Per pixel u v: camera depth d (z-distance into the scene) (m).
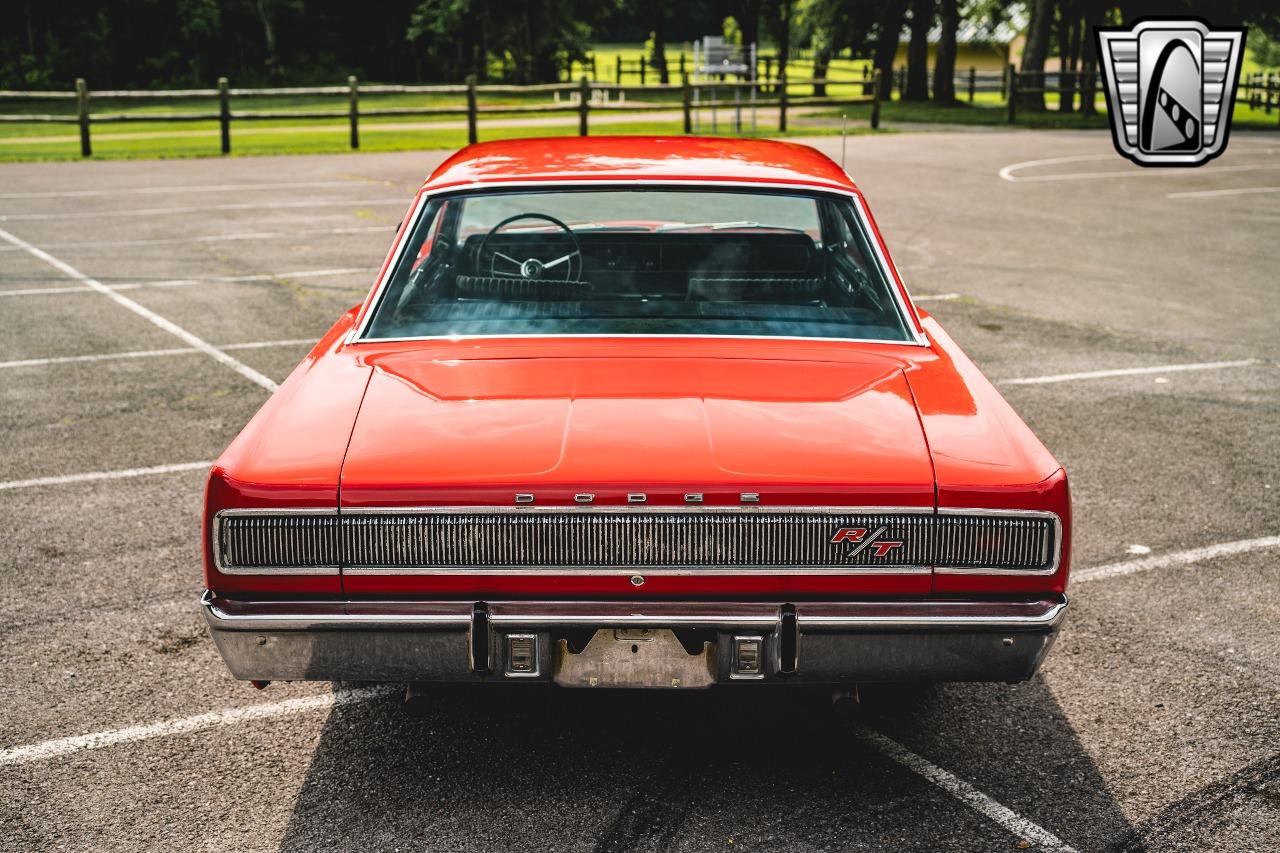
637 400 3.10
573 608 2.79
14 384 7.27
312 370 3.38
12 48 47.41
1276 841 2.99
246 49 52.25
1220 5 38.00
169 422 6.54
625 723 3.54
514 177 3.86
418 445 2.89
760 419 3.01
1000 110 37.31
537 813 3.09
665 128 26.81
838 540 2.79
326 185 17.00
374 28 55.72
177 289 10.06
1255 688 3.77
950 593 2.83
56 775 3.28
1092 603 4.40
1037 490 2.80
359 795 3.18
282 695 3.73
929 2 45.53
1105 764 3.34
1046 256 11.93
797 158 4.22
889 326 3.59
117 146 22.83
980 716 3.60
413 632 2.81
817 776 3.26
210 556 2.83
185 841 2.98
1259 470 5.83
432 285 3.91
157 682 3.81
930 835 3.00
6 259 11.41
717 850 2.94
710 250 4.09
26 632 4.13
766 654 2.81
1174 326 9.00
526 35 51.00
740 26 57.66
